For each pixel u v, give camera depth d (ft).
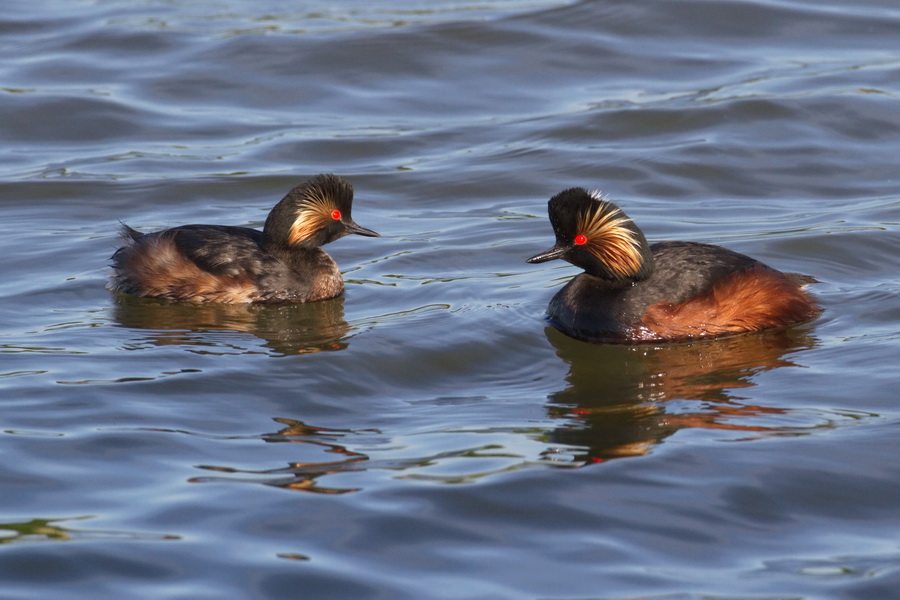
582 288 48.37
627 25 88.07
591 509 32.30
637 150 70.59
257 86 80.23
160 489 33.30
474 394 41.57
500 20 88.89
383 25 88.79
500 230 60.34
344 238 60.08
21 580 28.68
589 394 41.27
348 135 73.41
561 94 78.84
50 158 69.87
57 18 91.61
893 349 43.93
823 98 75.92
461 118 76.02
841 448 35.76
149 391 40.50
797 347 45.09
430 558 29.84
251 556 29.78
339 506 32.35
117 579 28.71
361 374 42.93
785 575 29.09
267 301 51.78
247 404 39.78
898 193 64.34
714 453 35.68
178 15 91.97
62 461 34.96
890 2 91.76
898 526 31.48
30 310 49.90
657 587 28.60
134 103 77.25
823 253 55.36
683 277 47.34
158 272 52.29
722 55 83.61
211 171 68.39
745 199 64.64
